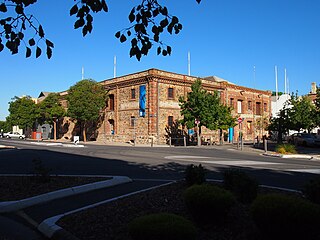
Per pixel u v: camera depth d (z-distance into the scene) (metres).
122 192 8.54
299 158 21.23
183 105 34.84
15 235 5.57
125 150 25.88
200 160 17.42
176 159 17.92
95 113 42.38
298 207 3.93
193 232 3.82
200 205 5.01
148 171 12.80
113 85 42.47
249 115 51.25
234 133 48.59
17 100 55.19
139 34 4.83
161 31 4.84
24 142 42.44
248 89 51.06
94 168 13.73
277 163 16.38
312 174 12.03
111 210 6.26
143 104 38.03
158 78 37.34
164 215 4.05
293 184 9.62
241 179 6.27
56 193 7.93
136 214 5.87
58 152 23.31
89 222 5.59
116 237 4.80
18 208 7.05
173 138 37.56
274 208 4.01
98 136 45.72
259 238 4.43
